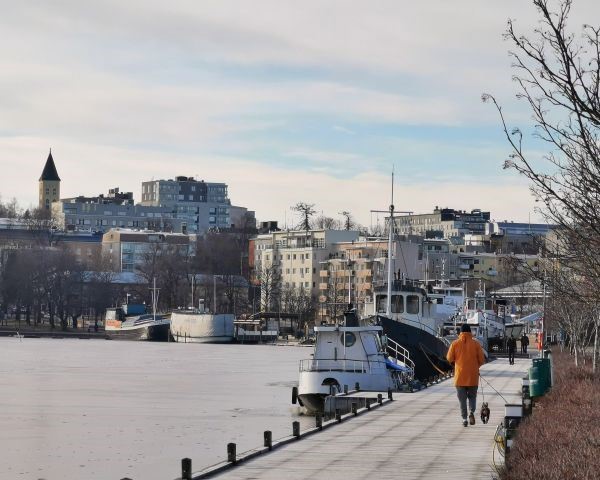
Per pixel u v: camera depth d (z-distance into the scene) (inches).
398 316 4500.5
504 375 4197.8
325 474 1679.4
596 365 3747.5
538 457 1561.3
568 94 1043.9
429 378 4168.3
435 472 1676.9
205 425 3506.4
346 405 2960.1
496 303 7741.1
